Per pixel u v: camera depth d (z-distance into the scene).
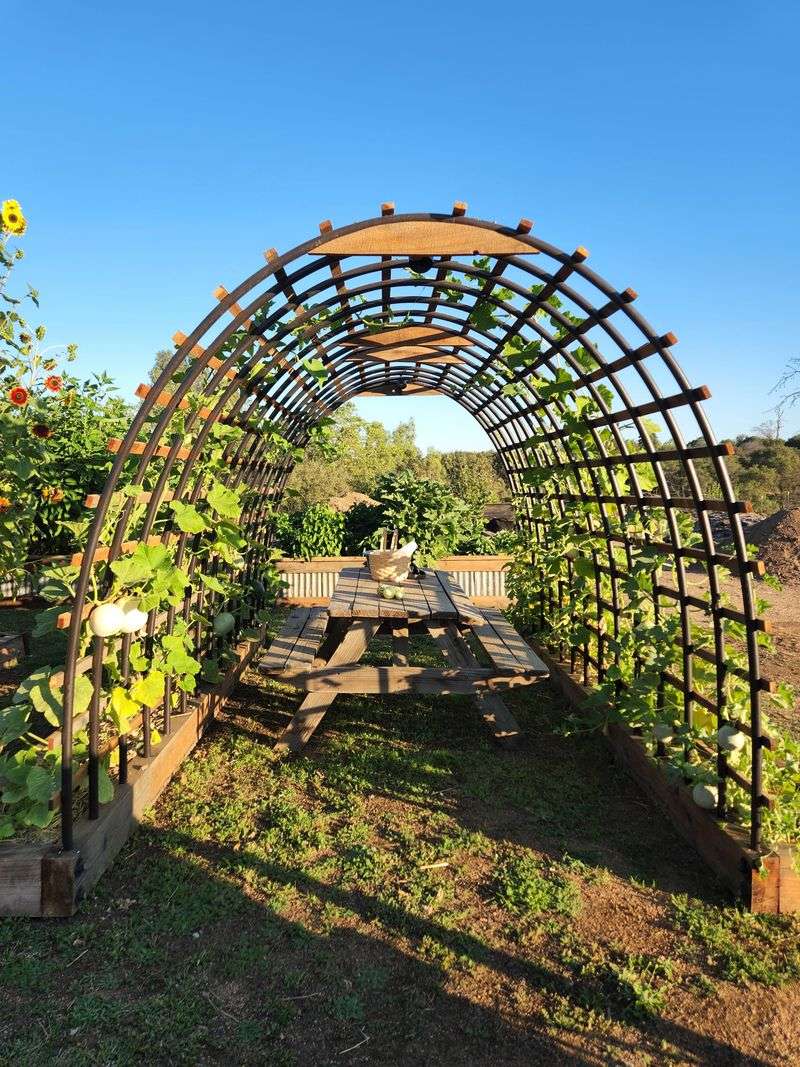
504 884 3.09
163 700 4.29
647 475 5.40
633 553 5.04
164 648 3.65
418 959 2.60
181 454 4.40
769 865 2.87
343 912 2.88
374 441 33.28
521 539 7.09
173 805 3.76
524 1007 2.37
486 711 4.66
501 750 4.65
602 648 4.94
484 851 3.38
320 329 4.57
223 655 5.41
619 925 2.82
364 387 7.92
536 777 4.22
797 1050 2.22
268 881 3.07
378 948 2.66
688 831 3.43
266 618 6.39
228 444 5.00
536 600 6.63
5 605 8.87
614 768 4.36
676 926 2.82
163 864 3.18
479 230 3.44
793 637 7.90
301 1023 2.28
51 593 3.29
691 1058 2.18
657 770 3.80
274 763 4.39
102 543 3.71
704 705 3.39
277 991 2.42
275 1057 2.14
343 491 19.75
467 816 3.74
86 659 3.03
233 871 3.14
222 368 3.87
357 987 2.45
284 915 2.84
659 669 3.86
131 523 3.74
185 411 3.92
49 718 2.93
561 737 4.89
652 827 3.62
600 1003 2.39
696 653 3.49
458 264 3.82
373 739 4.84
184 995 2.38
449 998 2.40
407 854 3.34
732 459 24.12
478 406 7.64
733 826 3.15
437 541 9.88
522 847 3.42
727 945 2.69
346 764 4.39
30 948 2.60
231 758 4.44
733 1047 2.22
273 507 7.22
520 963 2.59
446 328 5.30
